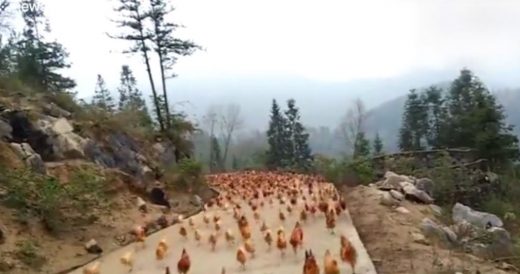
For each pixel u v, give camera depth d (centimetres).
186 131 3453
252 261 1195
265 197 2400
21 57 3612
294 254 1219
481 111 4194
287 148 7706
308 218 1672
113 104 3288
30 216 1386
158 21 3406
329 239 1323
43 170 1664
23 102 2059
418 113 7075
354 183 2733
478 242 1447
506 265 1134
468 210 1941
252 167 7062
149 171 2289
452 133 4812
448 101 6769
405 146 7119
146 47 3406
